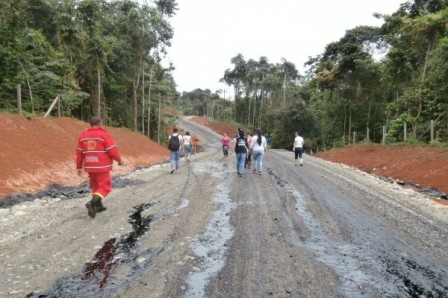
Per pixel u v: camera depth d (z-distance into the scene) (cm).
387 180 1514
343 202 884
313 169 1639
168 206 788
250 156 1561
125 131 2412
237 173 1366
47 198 915
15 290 396
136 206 786
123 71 2822
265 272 453
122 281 421
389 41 2673
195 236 585
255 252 521
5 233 595
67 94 2002
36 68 1792
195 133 6656
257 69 7544
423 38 2241
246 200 869
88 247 529
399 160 1745
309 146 4828
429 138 2166
